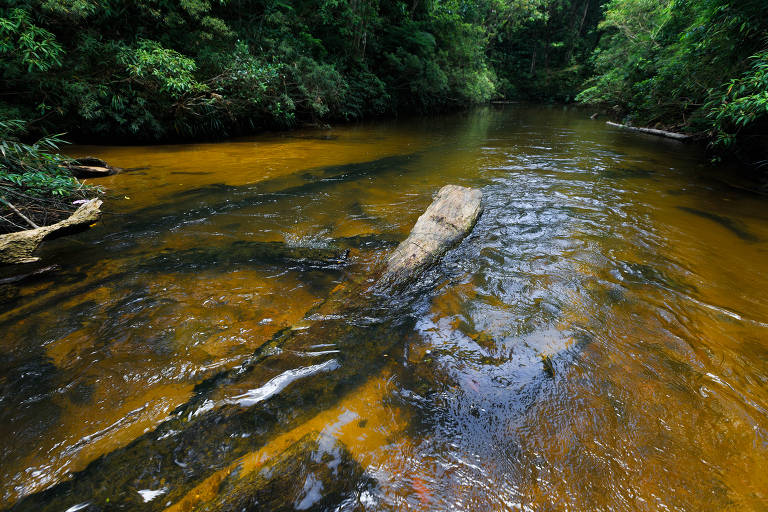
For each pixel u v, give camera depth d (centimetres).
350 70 1411
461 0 2167
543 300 227
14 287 228
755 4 462
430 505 113
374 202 419
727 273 265
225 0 867
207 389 154
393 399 151
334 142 876
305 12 1237
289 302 219
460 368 170
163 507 109
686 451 131
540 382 162
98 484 116
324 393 153
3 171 318
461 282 248
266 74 873
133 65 647
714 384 162
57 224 266
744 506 112
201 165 570
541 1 2662
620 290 240
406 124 1380
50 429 134
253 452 127
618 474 123
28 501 111
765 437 136
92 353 173
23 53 534
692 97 877
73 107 645
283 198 420
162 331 190
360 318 205
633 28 1434
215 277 246
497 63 3447
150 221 340
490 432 137
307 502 112
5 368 163
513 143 901
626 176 567
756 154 641
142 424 137
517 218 374
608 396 155
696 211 404
